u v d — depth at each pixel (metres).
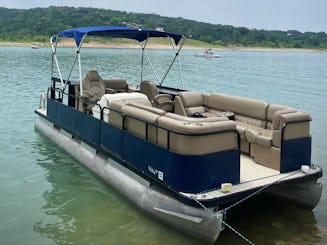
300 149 6.71
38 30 97.19
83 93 9.31
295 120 6.55
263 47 153.75
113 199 7.27
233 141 5.93
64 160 9.41
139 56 56.34
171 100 9.39
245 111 8.20
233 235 6.07
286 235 6.09
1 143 10.73
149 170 6.42
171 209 5.84
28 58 51.97
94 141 8.37
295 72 45.62
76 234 6.06
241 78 34.81
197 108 9.14
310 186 6.69
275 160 6.68
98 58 49.75
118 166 7.46
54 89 10.84
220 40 137.38
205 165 5.69
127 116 6.97
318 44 168.88
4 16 116.00
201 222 5.47
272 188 6.09
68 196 7.42
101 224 6.36
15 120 13.62
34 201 7.21
